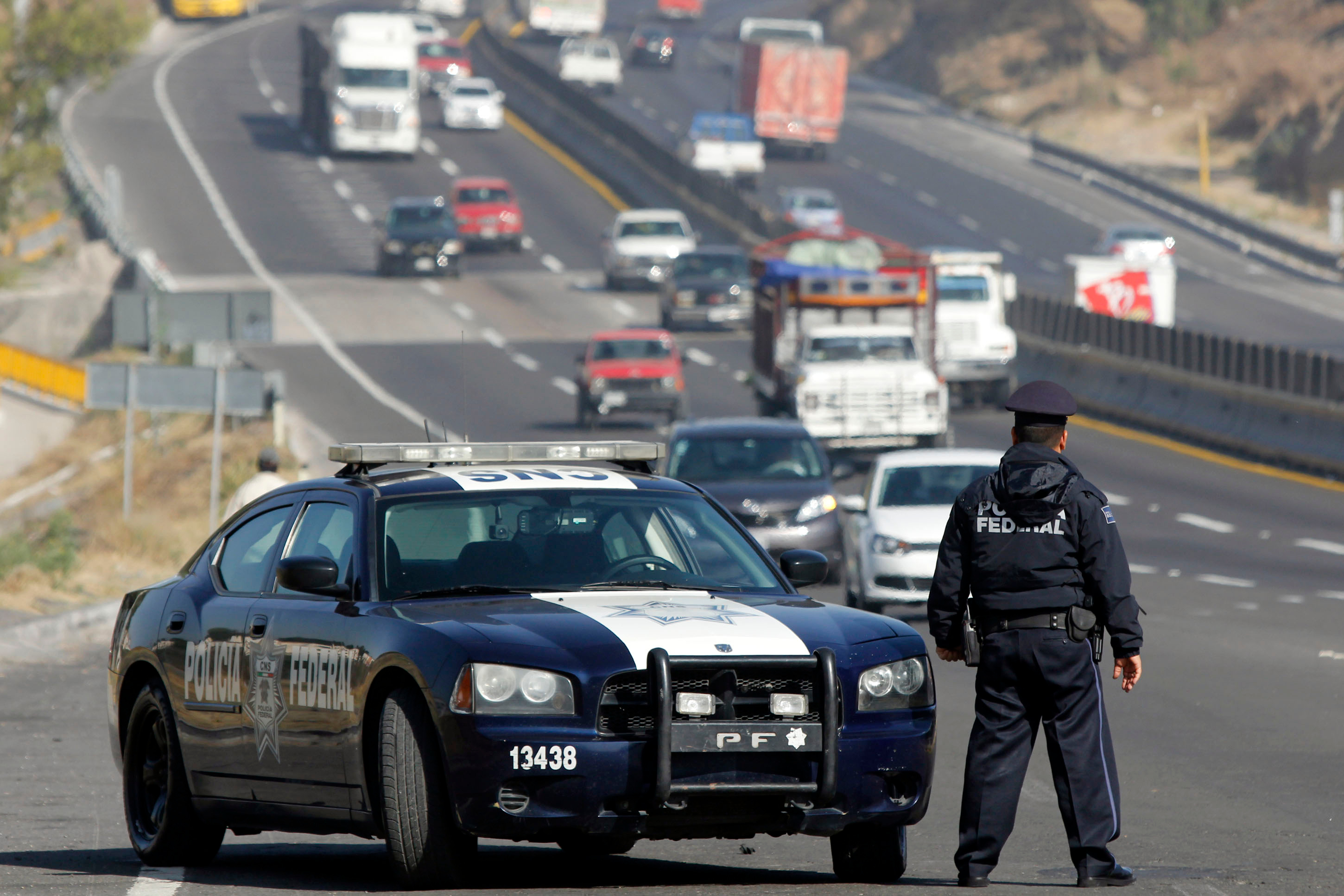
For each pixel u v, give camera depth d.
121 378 103.69
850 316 139.25
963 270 163.75
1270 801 38.97
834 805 27.00
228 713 31.03
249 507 33.44
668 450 94.81
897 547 79.38
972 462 84.88
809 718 26.83
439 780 26.88
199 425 156.88
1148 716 52.62
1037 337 178.75
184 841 32.41
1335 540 106.19
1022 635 27.17
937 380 132.50
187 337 114.25
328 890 28.58
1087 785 27.34
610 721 26.38
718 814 26.62
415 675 26.83
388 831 27.09
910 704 27.80
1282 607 81.12
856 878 29.34
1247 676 60.69
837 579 90.25
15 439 171.38
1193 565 97.38
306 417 154.25
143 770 33.66
